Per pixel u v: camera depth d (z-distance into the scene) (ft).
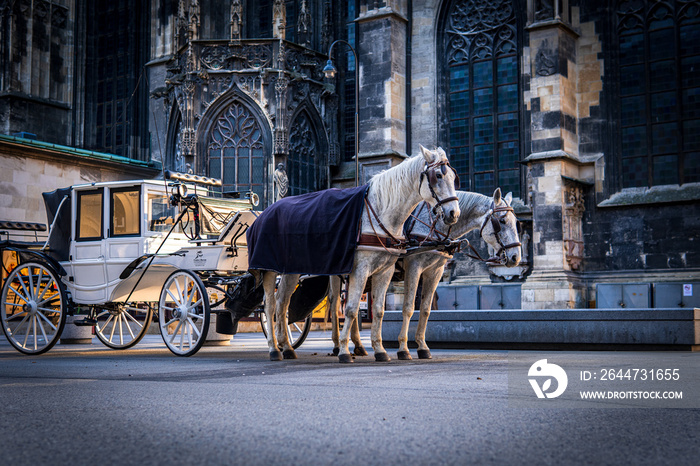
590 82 108.78
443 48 120.98
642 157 105.70
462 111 119.03
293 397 21.36
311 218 36.68
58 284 45.50
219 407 19.07
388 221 35.50
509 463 11.91
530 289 102.27
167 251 44.73
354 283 36.04
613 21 108.17
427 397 21.26
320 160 124.16
